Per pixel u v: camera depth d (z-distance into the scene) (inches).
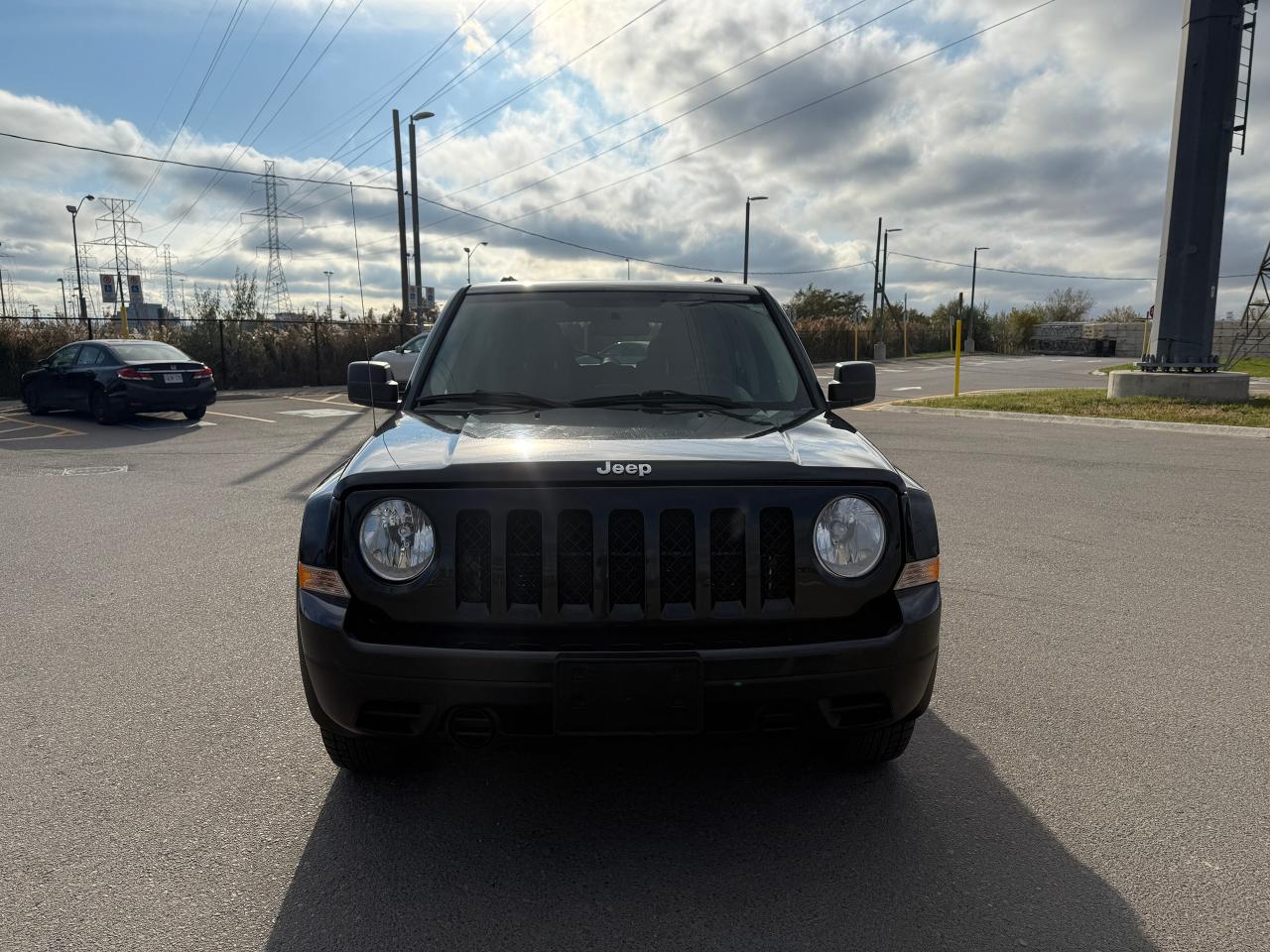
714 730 101.3
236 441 517.7
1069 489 350.6
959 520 295.4
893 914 95.0
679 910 95.7
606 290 156.9
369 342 1212.5
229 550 256.5
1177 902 97.0
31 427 593.0
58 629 189.6
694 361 144.7
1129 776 126.2
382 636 101.7
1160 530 281.1
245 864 104.5
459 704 99.4
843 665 101.0
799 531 103.0
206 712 148.0
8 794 120.7
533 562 101.7
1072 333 2628.0
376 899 97.7
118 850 107.3
